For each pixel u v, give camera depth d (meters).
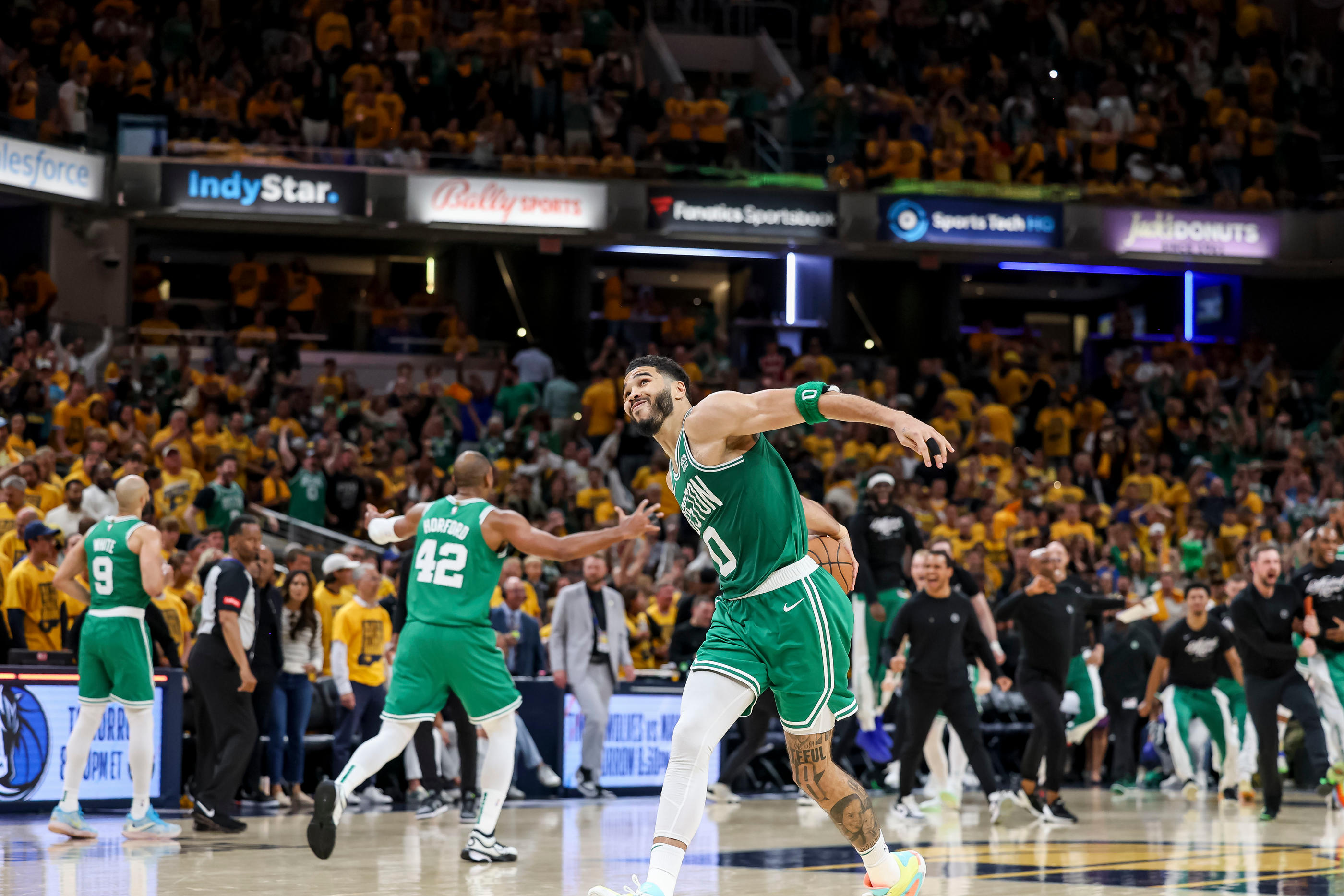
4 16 40.78
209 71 44.78
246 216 42.03
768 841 16.36
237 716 17.12
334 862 13.84
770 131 47.31
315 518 32.81
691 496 9.23
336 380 40.56
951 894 11.65
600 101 47.38
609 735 23.97
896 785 25.83
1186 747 25.33
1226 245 49.25
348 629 22.05
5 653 19.41
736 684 9.14
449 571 14.00
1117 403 47.81
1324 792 22.06
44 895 11.11
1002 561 33.59
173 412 35.94
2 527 23.78
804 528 9.38
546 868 13.44
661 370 9.40
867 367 49.50
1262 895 11.65
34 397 32.78
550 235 45.12
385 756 13.53
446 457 38.22
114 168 40.84
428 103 45.38
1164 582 28.91
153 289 44.59
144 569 15.76
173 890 11.43
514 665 23.86
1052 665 20.23
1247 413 47.56
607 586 24.17
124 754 19.67
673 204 45.47
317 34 46.50
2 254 42.53
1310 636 21.06
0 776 18.12
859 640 24.44
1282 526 37.09
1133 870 13.66
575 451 38.00
